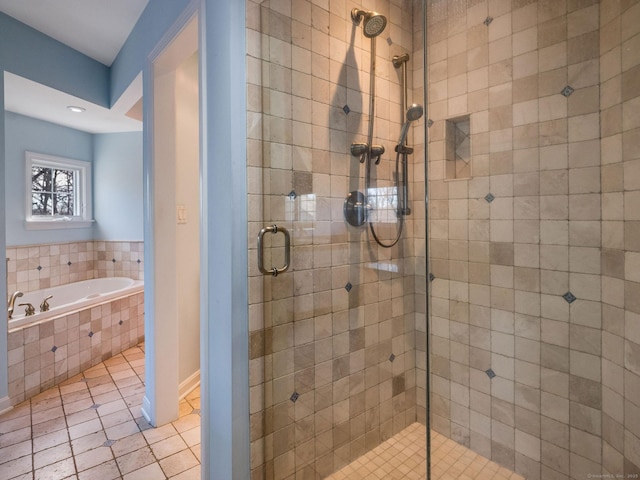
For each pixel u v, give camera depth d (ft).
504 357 5.21
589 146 4.35
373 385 5.22
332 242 4.74
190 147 7.76
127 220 12.49
